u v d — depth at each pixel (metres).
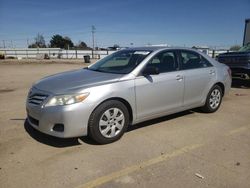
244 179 3.37
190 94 5.60
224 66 6.57
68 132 4.02
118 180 3.34
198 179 3.36
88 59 33.69
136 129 5.13
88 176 3.43
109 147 4.30
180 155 4.03
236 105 7.18
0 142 4.48
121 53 5.62
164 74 5.08
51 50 63.75
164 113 5.20
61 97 4.02
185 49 5.71
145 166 3.69
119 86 4.43
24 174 3.46
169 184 3.25
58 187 3.19
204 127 5.30
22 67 24.39
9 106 7.05
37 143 4.44
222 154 4.08
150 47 5.54
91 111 4.14
